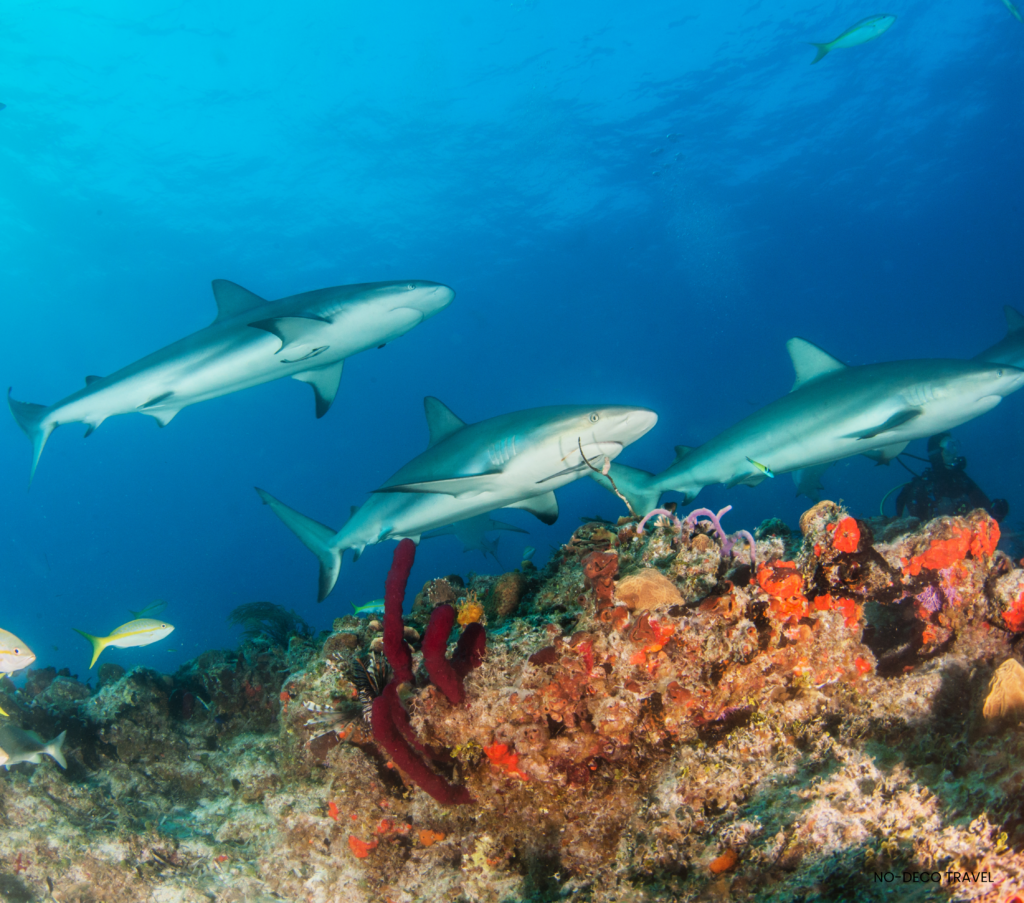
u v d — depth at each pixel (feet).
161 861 15.85
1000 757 7.08
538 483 20.22
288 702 16.31
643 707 9.82
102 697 20.62
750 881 7.27
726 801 8.66
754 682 9.50
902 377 22.63
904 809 7.07
